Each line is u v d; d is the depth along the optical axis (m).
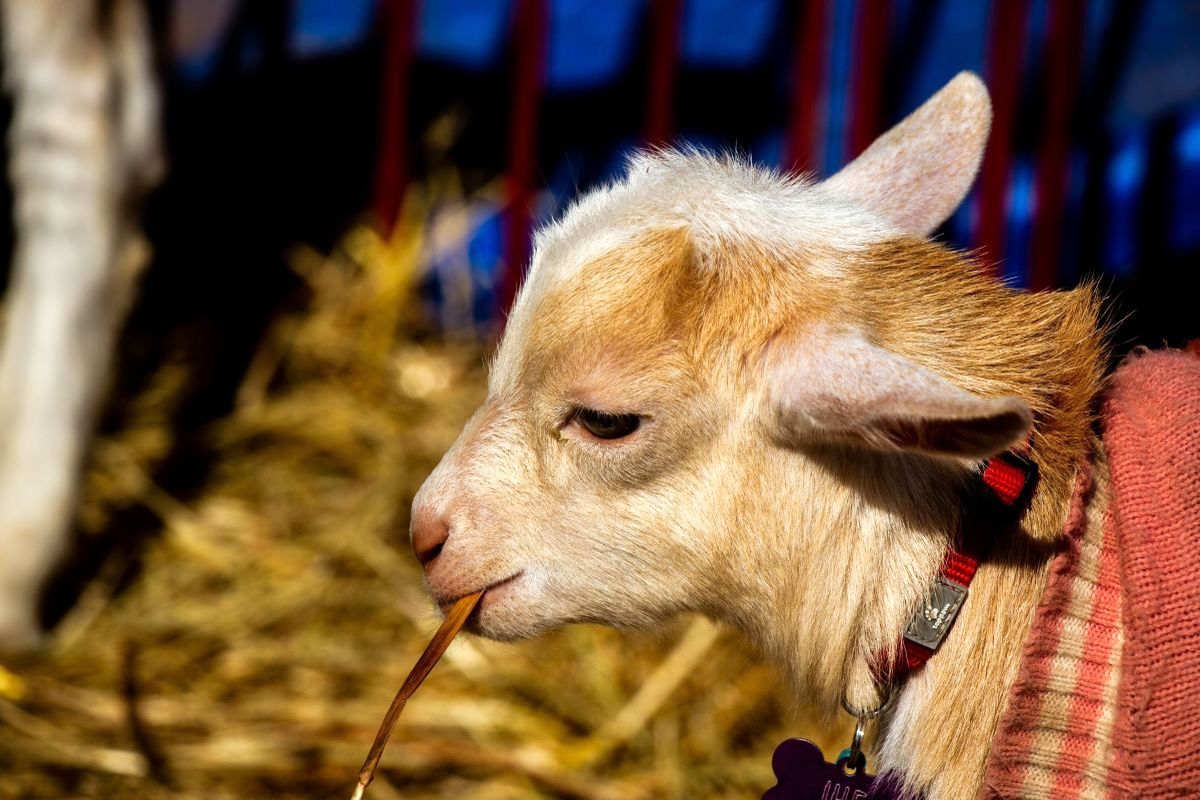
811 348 2.28
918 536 2.41
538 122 6.25
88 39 4.14
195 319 5.95
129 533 4.88
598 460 2.47
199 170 6.36
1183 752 2.07
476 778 3.95
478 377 5.64
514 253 5.69
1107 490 2.38
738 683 4.35
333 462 5.24
